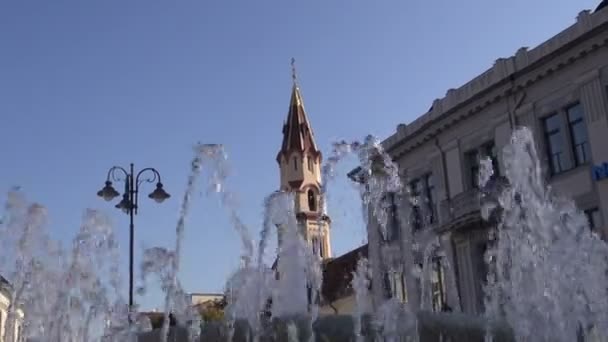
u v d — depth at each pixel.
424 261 26.52
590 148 20.94
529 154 17.92
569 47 21.50
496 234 23.34
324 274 35.97
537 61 22.61
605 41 20.47
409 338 8.60
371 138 17.31
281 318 9.10
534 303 13.54
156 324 17.92
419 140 28.52
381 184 22.00
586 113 21.12
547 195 20.12
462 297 24.94
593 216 20.70
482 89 25.05
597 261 15.43
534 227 16.70
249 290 12.77
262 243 13.55
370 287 21.73
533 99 23.06
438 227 26.28
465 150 26.05
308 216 50.69
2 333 34.72
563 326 12.60
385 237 25.84
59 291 17.34
